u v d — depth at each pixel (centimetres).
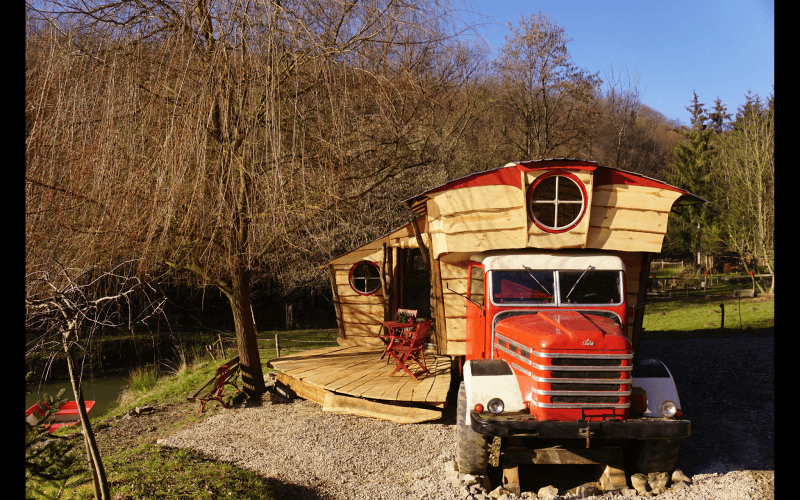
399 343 886
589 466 557
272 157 594
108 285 529
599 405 448
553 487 486
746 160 2497
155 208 570
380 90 657
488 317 574
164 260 708
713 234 3338
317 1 668
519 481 500
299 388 859
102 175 579
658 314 2322
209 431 723
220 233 680
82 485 484
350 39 684
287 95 646
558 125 2553
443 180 1623
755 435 631
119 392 1216
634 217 601
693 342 1359
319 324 2241
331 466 577
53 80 583
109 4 654
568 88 2431
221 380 844
